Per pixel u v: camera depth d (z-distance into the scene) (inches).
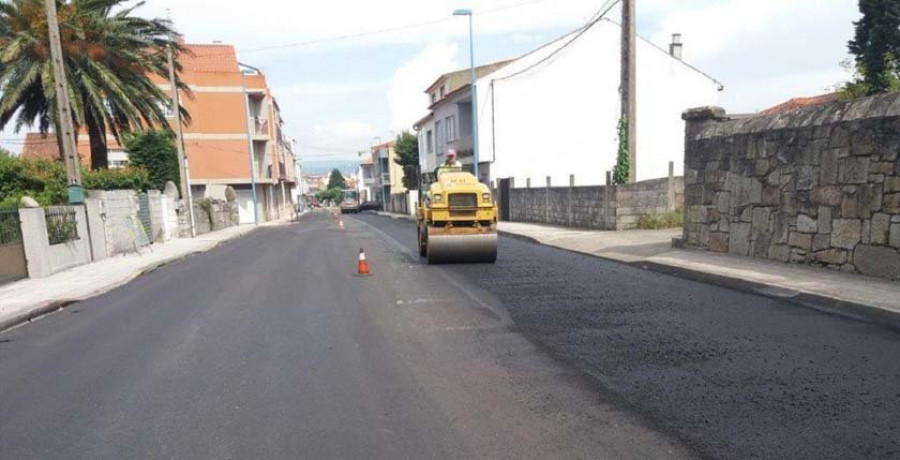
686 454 142.2
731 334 243.1
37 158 770.2
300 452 151.9
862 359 204.8
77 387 213.2
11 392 211.5
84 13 754.8
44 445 163.6
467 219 487.5
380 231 1033.5
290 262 577.3
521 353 230.5
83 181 766.5
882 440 145.6
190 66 1774.1
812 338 232.4
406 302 341.4
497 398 184.2
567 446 149.4
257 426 169.9
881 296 275.3
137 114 840.9
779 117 394.0
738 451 142.4
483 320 288.2
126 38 807.7
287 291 398.6
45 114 826.2
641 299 322.3
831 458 137.7
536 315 293.7
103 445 161.9
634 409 170.6
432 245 486.0
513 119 1150.3
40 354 265.6
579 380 196.9
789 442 146.0
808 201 366.0
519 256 547.2
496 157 1149.1
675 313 285.3
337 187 5290.4
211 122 1755.7
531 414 170.6
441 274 446.9
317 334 273.7
